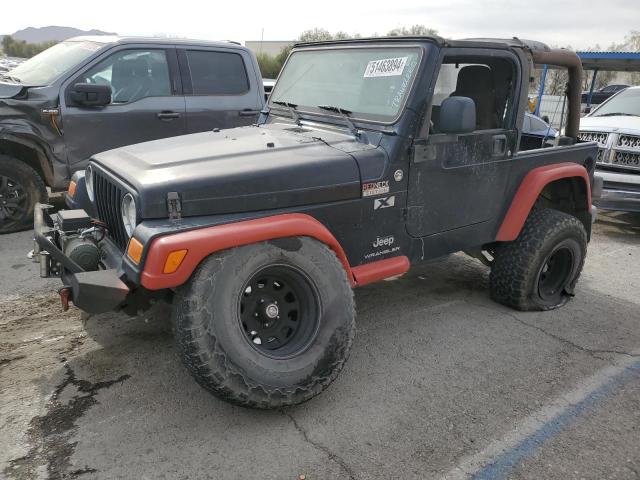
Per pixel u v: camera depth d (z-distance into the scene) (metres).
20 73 6.02
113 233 3.12
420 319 4.01
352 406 2.92
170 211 2.55
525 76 3.68
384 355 3.47
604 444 2.69
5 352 3.33
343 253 2.94
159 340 3.51
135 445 2.55
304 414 2.83
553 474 2.47
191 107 6.05
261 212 2.75
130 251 2.55
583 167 4.33
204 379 2.50
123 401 2.88
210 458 2.49
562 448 2.65
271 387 2.62
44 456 2.46
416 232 3.42
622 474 2.49
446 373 3.29
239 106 6.37
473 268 5.12
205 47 6.18
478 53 3.38
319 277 2.77
